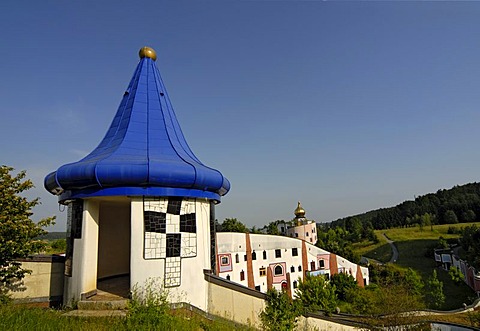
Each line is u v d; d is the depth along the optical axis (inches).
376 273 2011.6
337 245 2487.7
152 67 615.5
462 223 4042.8
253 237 1624.0
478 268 1804.9
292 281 1659.7
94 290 447.2
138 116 544.7
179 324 332.5
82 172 431.8
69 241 473.4
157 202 447.8
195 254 472.7
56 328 300.7
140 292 413.7
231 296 466.0
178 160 494.6
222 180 518.6
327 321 571.2
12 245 426.3
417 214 4633.4
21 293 481.7
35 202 484.1
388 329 679.7
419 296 1306.6
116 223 620.7
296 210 2733.8
